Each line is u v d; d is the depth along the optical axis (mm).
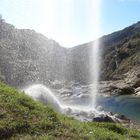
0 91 14781
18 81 118125
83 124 17469
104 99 90312
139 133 22016
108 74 173625
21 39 197000
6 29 196125
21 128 12320
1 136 11570
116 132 20734
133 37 193500
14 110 13352
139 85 112000
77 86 134625
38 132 12438
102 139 15336
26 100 14766
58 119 14156
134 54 166750
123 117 46406
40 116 13664
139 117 51875
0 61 131875
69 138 12586
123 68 161625
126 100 85062
